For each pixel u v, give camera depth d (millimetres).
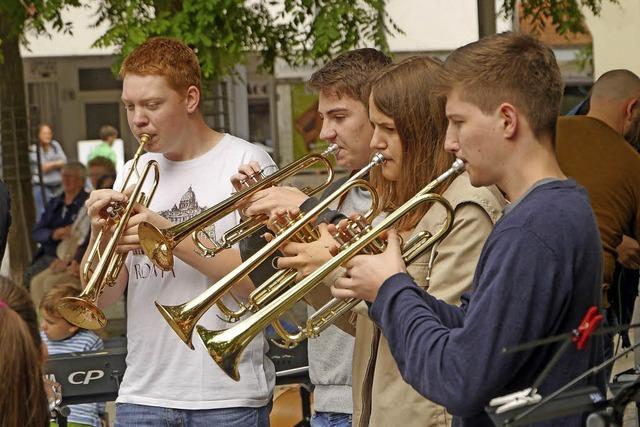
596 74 12211
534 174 3432
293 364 6207
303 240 4250
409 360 3410
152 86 5152
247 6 9875
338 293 3619
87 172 13289
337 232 3875
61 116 16312
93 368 6039
